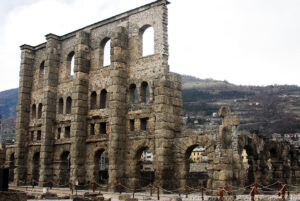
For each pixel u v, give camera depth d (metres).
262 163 43.75
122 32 47.72
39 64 62.44
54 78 56.94
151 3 46.34
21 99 61.53
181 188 39.31
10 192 28.61
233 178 36.00
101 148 48.19
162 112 41.62
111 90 46.47
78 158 49.12
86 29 54.16
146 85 46.75
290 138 141.25
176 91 44.22
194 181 44.25
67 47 57.16
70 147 52.47
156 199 33.84
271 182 46.12
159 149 40.97
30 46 63.66
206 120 183.00
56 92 56.97
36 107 60.91
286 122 175.88
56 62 57.50
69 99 55.72
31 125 60.97
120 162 44.88
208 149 38.09
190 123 177.88
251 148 42.41
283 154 49.56
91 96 51.47
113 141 44.78
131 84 46.94
